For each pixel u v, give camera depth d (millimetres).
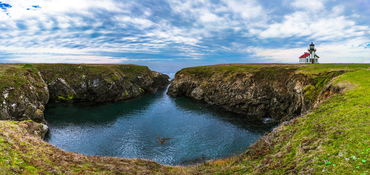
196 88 86188
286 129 19188
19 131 23219
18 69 62250
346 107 17734
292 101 49406
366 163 8844
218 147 36281
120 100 81625
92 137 41250
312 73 46906
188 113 60500
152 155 33688
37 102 52875
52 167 15102
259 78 63844
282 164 12977
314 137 14242
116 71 96438
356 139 11250
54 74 78312
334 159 10133
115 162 21812
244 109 61344
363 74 29578
